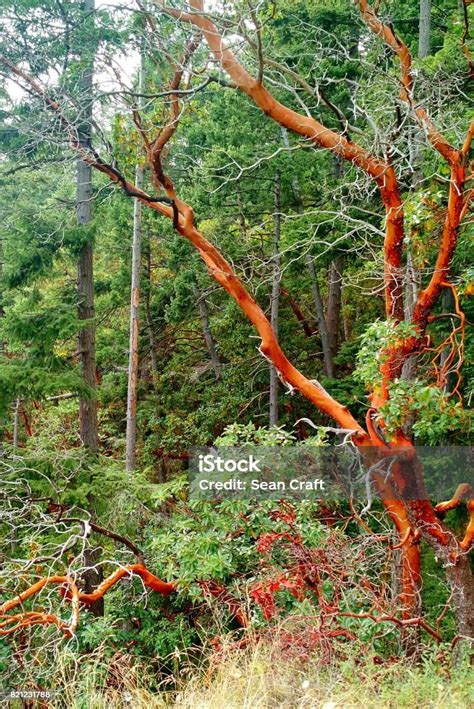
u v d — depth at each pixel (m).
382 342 6.95
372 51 9.02
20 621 7.12
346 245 11.98
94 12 8.95
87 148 7.98
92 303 11.82
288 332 16.95
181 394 17.66
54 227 11.03
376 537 6.77
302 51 11.81
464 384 10.08
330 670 5.11
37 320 10.92
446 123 7.96
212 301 17.77
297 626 6.10
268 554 7.43
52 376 10.62
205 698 5.19
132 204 16.89
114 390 18.05
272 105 7.21
